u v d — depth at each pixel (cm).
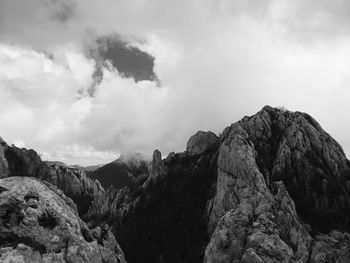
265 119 11162
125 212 12950
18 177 6147
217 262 6850
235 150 9488
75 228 5803
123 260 7075
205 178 11544
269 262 6269
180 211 10969
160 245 9856
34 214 5516
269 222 7012
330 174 9238
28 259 4866
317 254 6675
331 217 8081
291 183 9125
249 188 8669
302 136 9975
